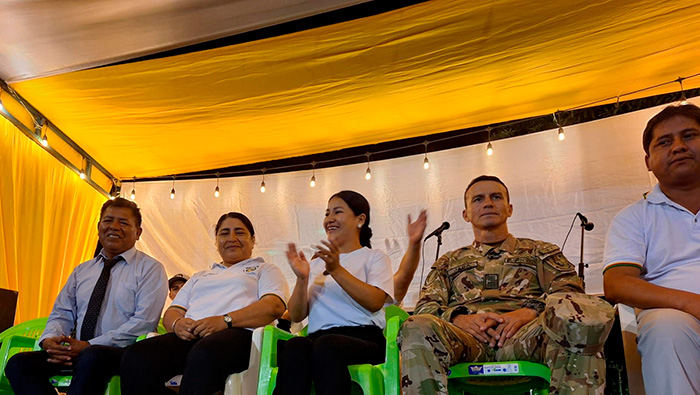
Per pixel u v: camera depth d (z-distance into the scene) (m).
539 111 4.29
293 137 4.55
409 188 4.63
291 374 2.21
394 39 3.42
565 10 3.19
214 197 5.08
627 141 4.18
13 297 3.72
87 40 3.37
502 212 2.71
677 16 3.25
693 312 1.92
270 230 4.88
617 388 2.70
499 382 2.33
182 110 4.12
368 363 2.37
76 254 4.71
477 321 2.26
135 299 3.08
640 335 1.96
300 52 3.52
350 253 2.77
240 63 3.61
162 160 4.90
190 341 2.62
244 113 4.17
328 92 3.93
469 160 4.54
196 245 5.00
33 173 4.24
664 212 2.31
